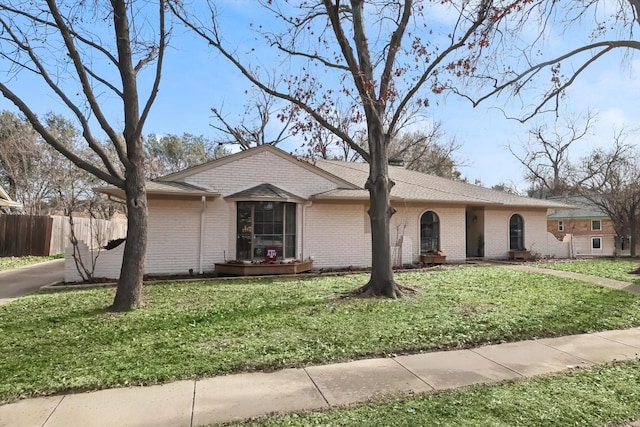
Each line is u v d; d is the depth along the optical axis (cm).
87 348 538
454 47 880
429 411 359
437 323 654
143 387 420
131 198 808
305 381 434
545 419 344
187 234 1301
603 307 779
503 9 784
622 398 388
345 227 1490
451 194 1753
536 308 762
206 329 624
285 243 1366
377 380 437
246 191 1318
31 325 663
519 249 1875
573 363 492
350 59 941
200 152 4128
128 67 821
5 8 771
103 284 1105
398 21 990
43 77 786
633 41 728
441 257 1625
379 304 801
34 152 2498
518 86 862
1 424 343
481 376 449
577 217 2741
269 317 696
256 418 350
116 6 808
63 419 352
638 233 2183
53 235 2053
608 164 2445
